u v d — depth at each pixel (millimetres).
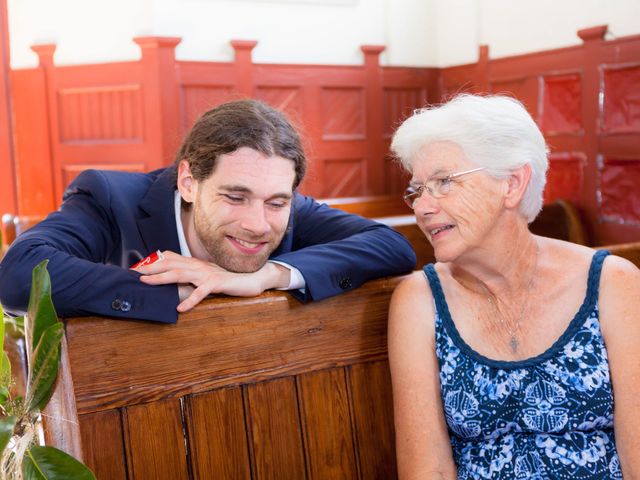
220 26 5414
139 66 5246
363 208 5859
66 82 5383
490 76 5645
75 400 1299
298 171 1602
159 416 1393
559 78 5020
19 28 5363
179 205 1770
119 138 5371
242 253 1519
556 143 5082
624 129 4570
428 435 1465
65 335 1304
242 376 1474
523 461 1437
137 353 1368
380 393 1647
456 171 1398
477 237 1416
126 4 5219
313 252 1594
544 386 1436
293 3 5605
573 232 4656
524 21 5273
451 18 5988
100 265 1399
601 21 4656
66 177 5496
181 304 1398
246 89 5516
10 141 5457
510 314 1476
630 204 4590
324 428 1571
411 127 1452
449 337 1496
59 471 1100
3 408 1206
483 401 1451
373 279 1661
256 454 1490
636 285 1448
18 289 1395
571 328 1446
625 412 1397
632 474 1381
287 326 1519
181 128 5340
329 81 5805
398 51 6039
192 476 1424
